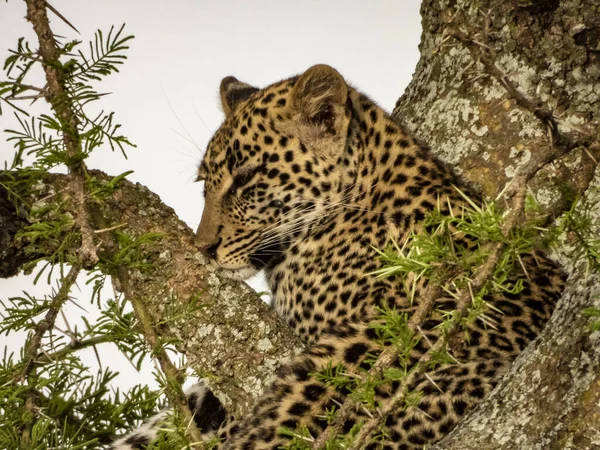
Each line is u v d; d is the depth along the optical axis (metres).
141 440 9.19
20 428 7.31
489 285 5.61
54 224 6.76
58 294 6.93
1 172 8.42
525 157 9.59
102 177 8.77
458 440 6.26
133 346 7.16
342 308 9.71
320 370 8.07
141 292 8.41
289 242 10.27
